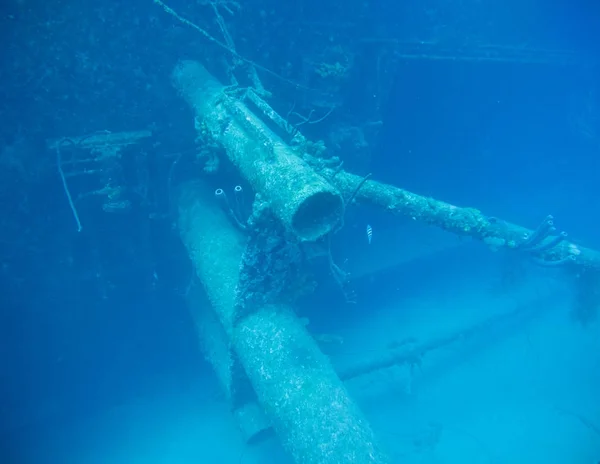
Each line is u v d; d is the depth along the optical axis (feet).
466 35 36.52
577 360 28.35
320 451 11.64
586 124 41.11
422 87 36.35
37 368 25.90
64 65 20.76
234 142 15.31
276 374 13.56
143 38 22.04
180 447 23.48
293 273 15.29
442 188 42.88
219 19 21.67
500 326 31.14
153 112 23.35
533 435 23.61
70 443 24.17
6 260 21.84
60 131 21.65
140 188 22.07
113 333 26.91
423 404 25.53
